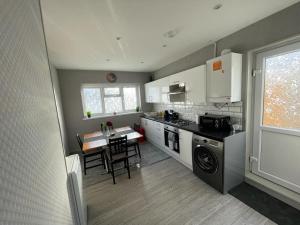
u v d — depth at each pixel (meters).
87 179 2.75
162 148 3.87
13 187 0.41
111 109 4.82
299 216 1.69
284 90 1.90
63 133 3.45
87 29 1.86
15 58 0.52
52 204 0.70
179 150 3.06
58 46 2.33
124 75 4.80
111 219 1.82
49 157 0.77
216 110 2.78
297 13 1.58
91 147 2.54
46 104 0.88
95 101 4.57
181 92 3.21
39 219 0.53
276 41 1.78
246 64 2.14
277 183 2.07
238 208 1.85
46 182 0.67
